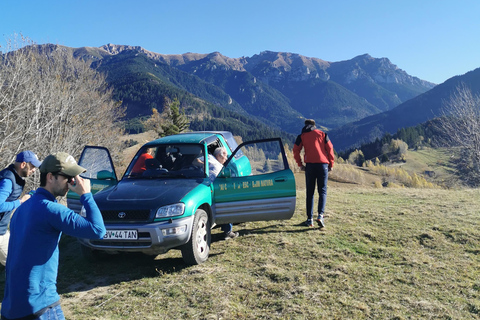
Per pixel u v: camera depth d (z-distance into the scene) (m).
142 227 4.54
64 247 6.28
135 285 4.50
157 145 6.34
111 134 27.84
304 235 6.22
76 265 5.29
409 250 5.51
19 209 2.41
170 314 3.77
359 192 11.30
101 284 4.62
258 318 3.63
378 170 149.50
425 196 9.95
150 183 5.50
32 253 2.26
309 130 6.72
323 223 6.59
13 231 2.37
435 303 3.81
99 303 4.07
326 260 5.07
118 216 4.70
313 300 3.93
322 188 6.65
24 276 2.24
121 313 3.83
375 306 3.78
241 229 6.77
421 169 176.25
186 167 5.96
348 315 3.62
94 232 2.37
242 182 5.61
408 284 4.32
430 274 4.59
